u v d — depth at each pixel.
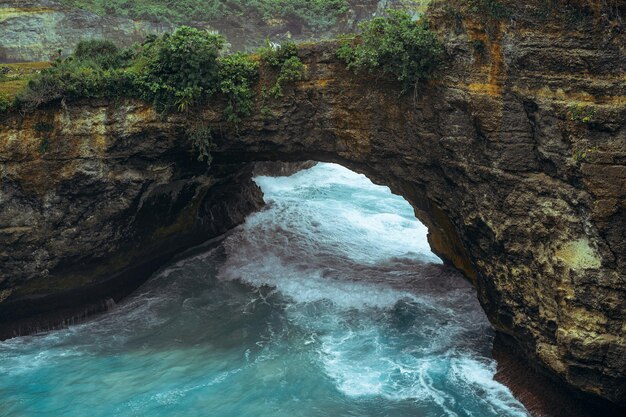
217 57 21.03
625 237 14.27
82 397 17.81
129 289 24.23
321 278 25.09
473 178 17.89
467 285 24.02
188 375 18.88
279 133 21.39
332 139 21.30
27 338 21.12
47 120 19.89
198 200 25.36
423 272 25.39
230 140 21.73
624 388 14.67
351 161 21.61
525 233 16.62
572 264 14.98
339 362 19.52
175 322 22.12
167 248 25.56
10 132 19.44
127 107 20.62
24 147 19.66
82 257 21.69
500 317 18.48
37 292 21.33
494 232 17.34
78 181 20.64
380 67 19.16
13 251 20.27
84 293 22.45
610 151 14.30
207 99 20.89
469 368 19.11
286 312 22.73
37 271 20.89
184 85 20.44
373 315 22.42
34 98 19.41
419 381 18.50
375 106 19.94
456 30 17.62
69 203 20.84
